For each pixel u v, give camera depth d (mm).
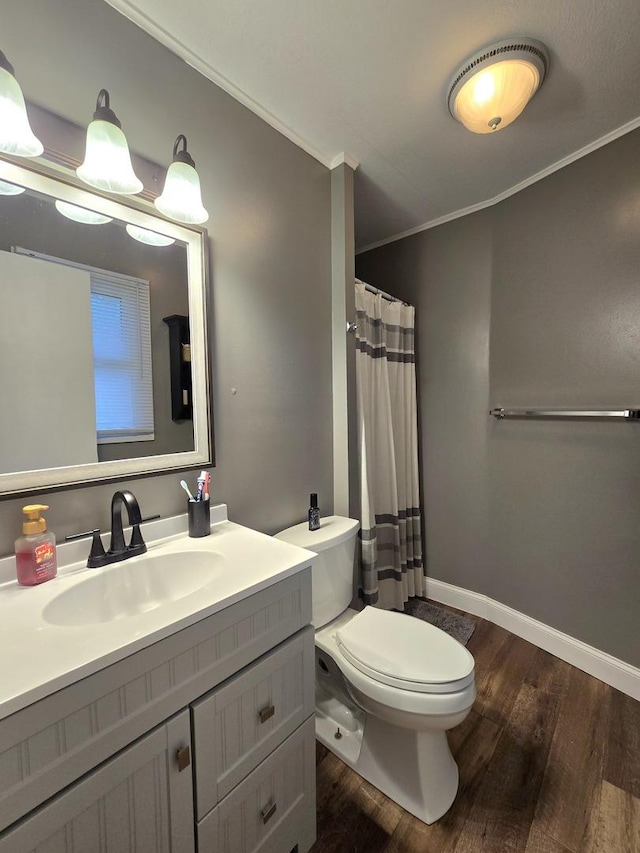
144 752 660
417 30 1104
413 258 2381
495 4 1032
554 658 1808
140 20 1062
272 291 1465
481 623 2113
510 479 2010
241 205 1348
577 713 1475
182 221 1080
